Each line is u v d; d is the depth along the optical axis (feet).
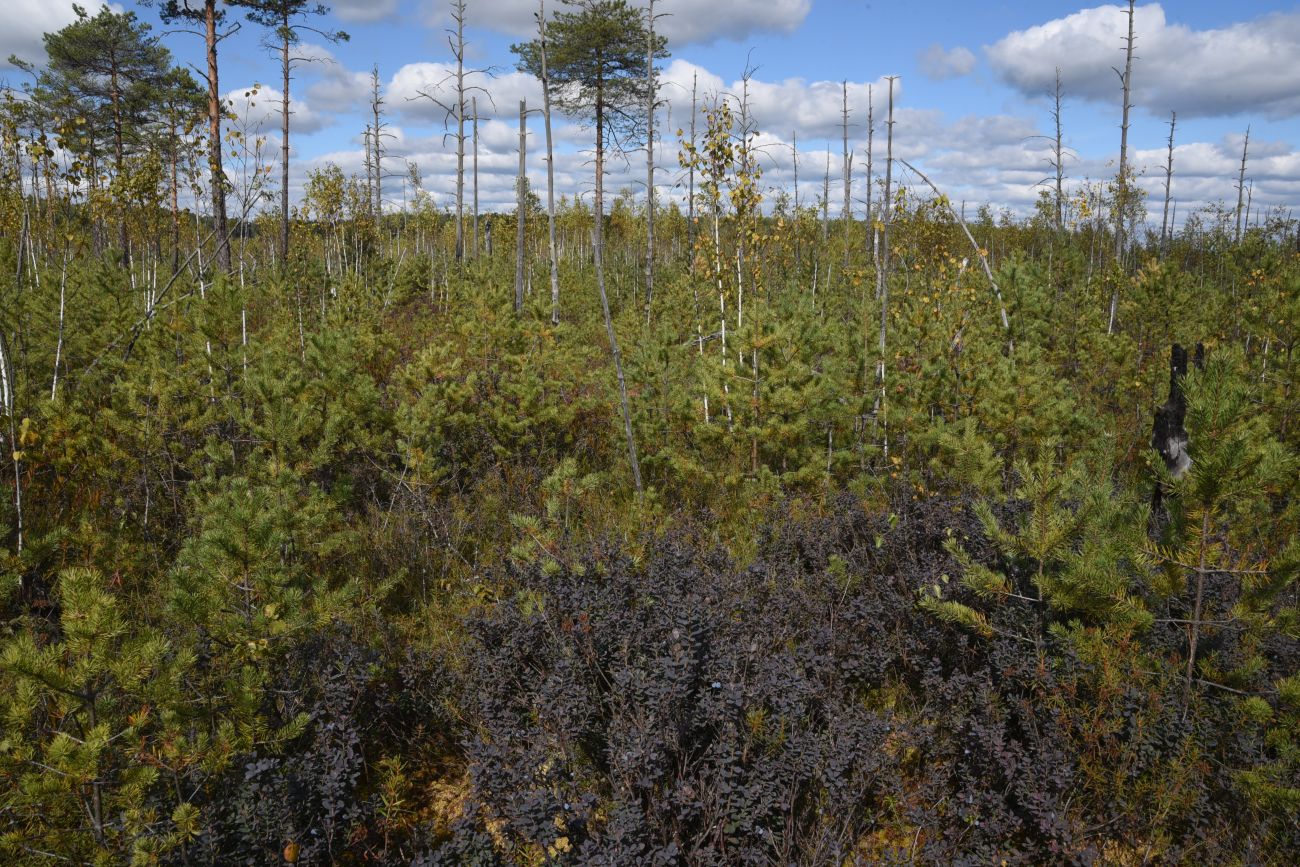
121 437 21.75
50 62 87.76
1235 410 11.43
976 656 14.79
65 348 28.45
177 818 9.39
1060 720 11.97
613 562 17.44
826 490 24.54
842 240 81.76
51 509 19.99
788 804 11.19
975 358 27.76
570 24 71.31
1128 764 11.51
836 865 10.44
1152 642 13.30
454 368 28.40
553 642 14.39
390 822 11.87
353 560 20.49
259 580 12.19
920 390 26.71
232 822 10.48
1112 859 11.14
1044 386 26.35
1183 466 18.06
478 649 14.66
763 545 20.33
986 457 21.81
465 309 46.09
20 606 15.53
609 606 15.30
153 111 89.66
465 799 11.76
